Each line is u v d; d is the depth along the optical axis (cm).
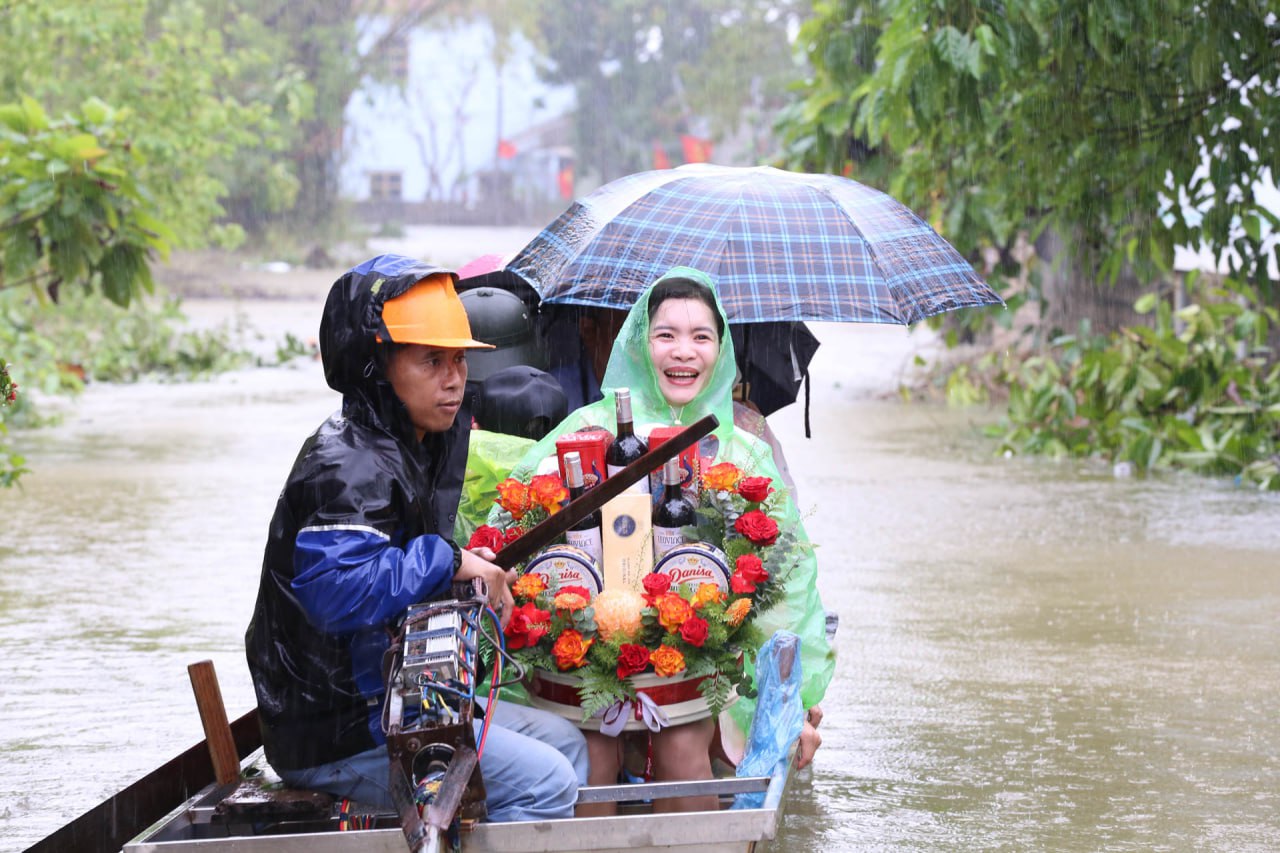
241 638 897
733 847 401
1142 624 919
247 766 495
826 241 629
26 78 2495
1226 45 1070
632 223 641
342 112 6956
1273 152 1176
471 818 406
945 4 995
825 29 1412
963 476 1548
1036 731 711
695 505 501
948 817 595
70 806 609
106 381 2664
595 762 488
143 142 2305
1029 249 2077
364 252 6819
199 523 1284
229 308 4347
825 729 717
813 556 528
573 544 480
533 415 600
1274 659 837
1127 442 1620
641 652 462
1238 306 1606
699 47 8125
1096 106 1197
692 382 532
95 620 939
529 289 714
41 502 1391
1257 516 1301
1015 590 1016
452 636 404
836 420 2062
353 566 409
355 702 434
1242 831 578
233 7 6000
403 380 433
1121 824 586
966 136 1247
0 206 1115
